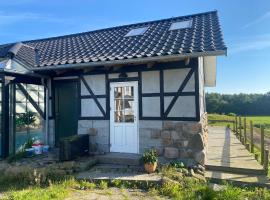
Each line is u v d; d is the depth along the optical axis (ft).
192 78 24.43
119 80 27.58
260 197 17.90
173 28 32.45
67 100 31.65
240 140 40.86
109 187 20.03
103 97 28.35
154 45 27.61
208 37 26.20
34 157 27.66
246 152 31.01
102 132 28.27
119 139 27.58
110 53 28.48
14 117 28.66
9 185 20.65
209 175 22.29
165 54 23.24
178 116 24.85
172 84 25.17
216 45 23.09
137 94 26.84
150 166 21.93
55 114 32.32
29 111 31.83
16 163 25.26
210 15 34.55
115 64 25.80
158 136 25.61
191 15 36.06
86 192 18.88
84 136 27.68
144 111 26.32
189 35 28.32
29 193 18.28
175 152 24.61
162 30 32.78
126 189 19.56
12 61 31.68
